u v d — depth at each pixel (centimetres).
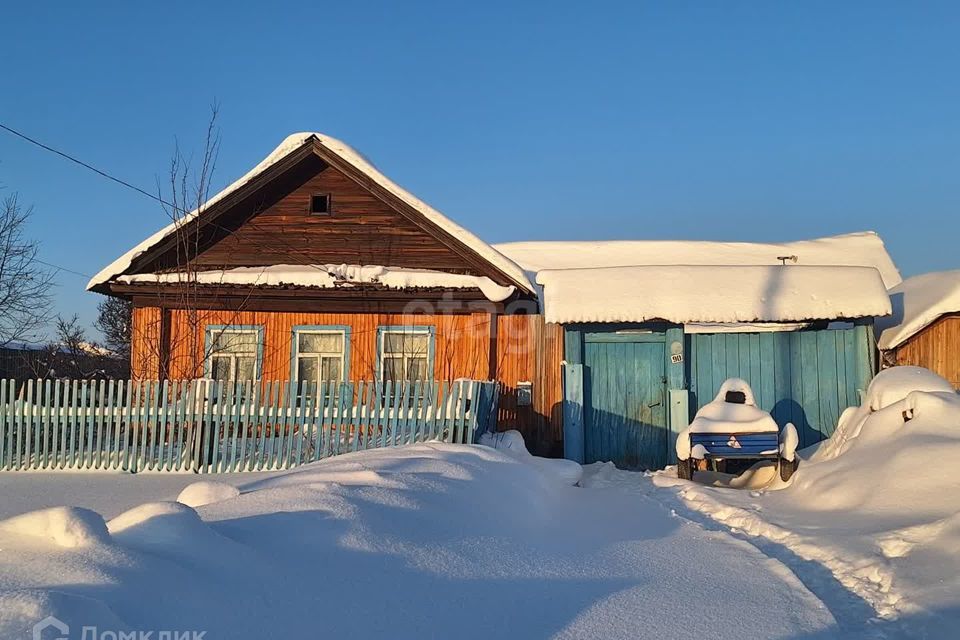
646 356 1259
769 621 455
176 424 1177
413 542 500
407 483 633
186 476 1036
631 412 1253
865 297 1206
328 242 1451
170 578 361
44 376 2452
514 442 1152
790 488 904
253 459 1086
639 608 462
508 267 1353
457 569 479
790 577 553
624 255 2331
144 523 415
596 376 1263
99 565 352
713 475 1151
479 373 1378
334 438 1093
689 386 1251
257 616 361
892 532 606
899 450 767
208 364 1408
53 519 387
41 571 341
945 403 805
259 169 1396
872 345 1218
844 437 998
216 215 1410
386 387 1101
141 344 1396
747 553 631
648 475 1131
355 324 1414
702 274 1270
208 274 1387
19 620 279
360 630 376
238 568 398
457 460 801
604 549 617
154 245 1375
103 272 1371
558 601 461
